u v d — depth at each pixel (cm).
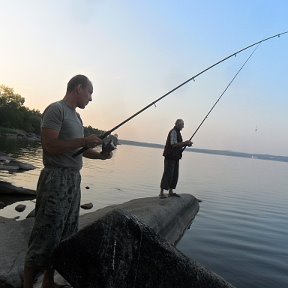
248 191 1898
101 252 319
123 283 326
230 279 606
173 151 1013
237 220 1086
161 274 335
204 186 1973
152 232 342
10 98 9712
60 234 362
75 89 376
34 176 1723
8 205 1075
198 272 345
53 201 356
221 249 771
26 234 611
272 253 766
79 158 373
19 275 468
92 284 320
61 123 363
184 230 919
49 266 356
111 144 400
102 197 1330
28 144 5141
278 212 1289
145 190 1636
